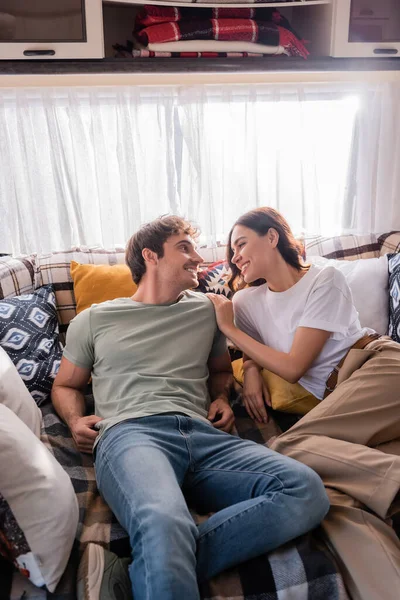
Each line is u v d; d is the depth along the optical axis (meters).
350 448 1.33
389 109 2.16
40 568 1.02
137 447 1.27
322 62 2.02
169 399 1.44
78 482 1.35
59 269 1.98
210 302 1.67
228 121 2.07
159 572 1.00
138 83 1.97
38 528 1.03
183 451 1.33
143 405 1.42
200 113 2.02
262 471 1.25
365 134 2.17
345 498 1.25
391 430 1.42
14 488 1.03
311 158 2.16
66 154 1.99
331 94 2.14
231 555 1.11
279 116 2.10
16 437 1.08
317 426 1.42
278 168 2.14
